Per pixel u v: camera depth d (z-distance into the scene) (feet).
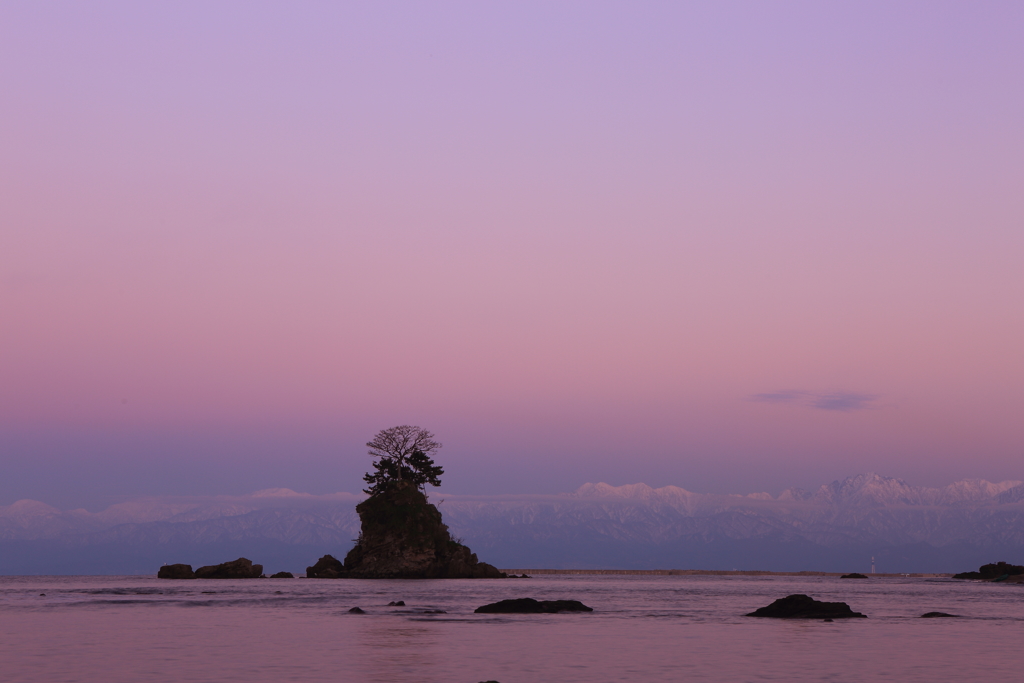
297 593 381.19
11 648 161.38
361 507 580.30
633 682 121.90
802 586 617.62
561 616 248.32
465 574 580.30
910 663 143.54
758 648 165.48
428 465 592.60
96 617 240.32
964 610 310.24
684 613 268.62
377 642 171.42
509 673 129.59
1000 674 131.23
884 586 647.15
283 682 119.44
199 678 123.13
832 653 157.79
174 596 360.48
